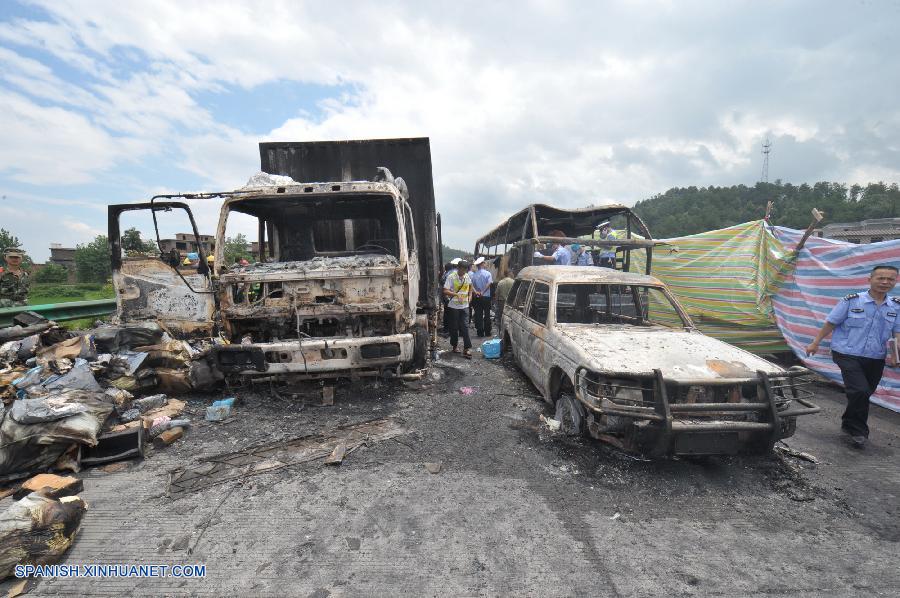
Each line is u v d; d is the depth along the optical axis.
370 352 4.46
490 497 3.03
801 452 3.88
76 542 2.52
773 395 3.22
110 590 2.17
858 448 4.05
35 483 2.86
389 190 4.86
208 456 3.57
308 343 4.39
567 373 3.92
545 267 5.84
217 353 4.41
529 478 3.29
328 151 6.45
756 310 7.00
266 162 6.46
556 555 2.45
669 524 2.78
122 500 2.94
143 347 4.62
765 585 2.25
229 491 3.06
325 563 2.36
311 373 4.68
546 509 2.90
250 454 3.60
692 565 2.40
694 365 3.49
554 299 4.82
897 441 4.23
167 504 2.90
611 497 3.07
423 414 4.50
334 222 5.71
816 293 6.32
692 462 3.59
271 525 2.68
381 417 4.41
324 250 5.77
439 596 2.13
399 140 6.39
